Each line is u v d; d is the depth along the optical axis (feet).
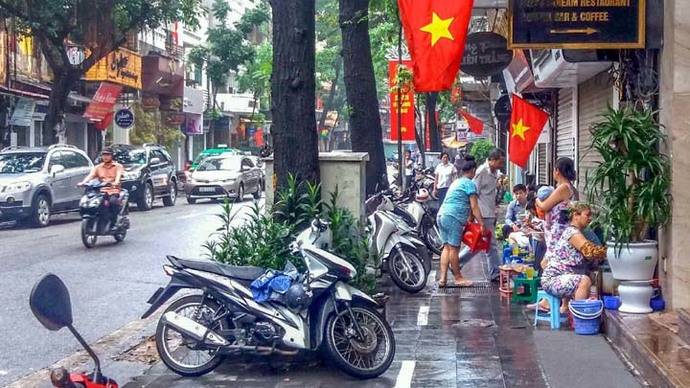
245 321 25.29
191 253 54.65
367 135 50.24
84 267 48.67
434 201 59.21
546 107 64.80
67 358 29.27
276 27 31.45
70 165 78.02
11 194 69.92
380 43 87.61
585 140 50.34
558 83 51.85
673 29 29.04
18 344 31.19
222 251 28.19
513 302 37.70
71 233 67.10
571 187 33.47
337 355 24.93
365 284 28.71
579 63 40.73
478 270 49.01
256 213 28.96
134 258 52.42
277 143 31.45
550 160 66.13
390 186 58.13
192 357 27.32
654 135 29.35
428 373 25.80
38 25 83.46
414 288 40.57
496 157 44.32
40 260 50.98
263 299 25.26
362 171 35.58
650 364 23.75
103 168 59.06
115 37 97.40
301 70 31.35
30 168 73.72
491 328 32.17
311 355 26.55
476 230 41.68
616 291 32.07
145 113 138.21
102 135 129.29
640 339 25.75
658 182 28.76
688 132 28.81
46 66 104.63
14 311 36.47
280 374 26.12
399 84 60.44
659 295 30.17
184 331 25.39
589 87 49.06
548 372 25.66
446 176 73.36
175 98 146.82
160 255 53.83
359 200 35.32
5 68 93.40
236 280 25.68
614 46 30.63
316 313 25.40
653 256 29.50
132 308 37.88
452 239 42.01
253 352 25.29
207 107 166.71
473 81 102.22
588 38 30.76
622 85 35.22
